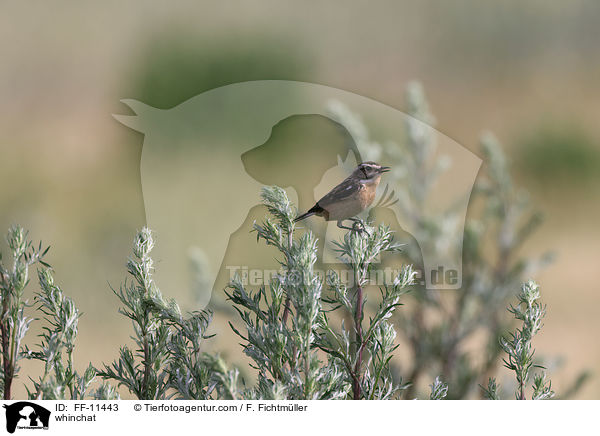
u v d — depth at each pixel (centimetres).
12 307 377
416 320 736
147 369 403
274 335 371
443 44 3145
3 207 1873
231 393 336
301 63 2770
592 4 3103
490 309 728
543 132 2445
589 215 2062
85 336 1275
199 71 2577
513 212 802
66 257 1539
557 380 1008
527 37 3131
